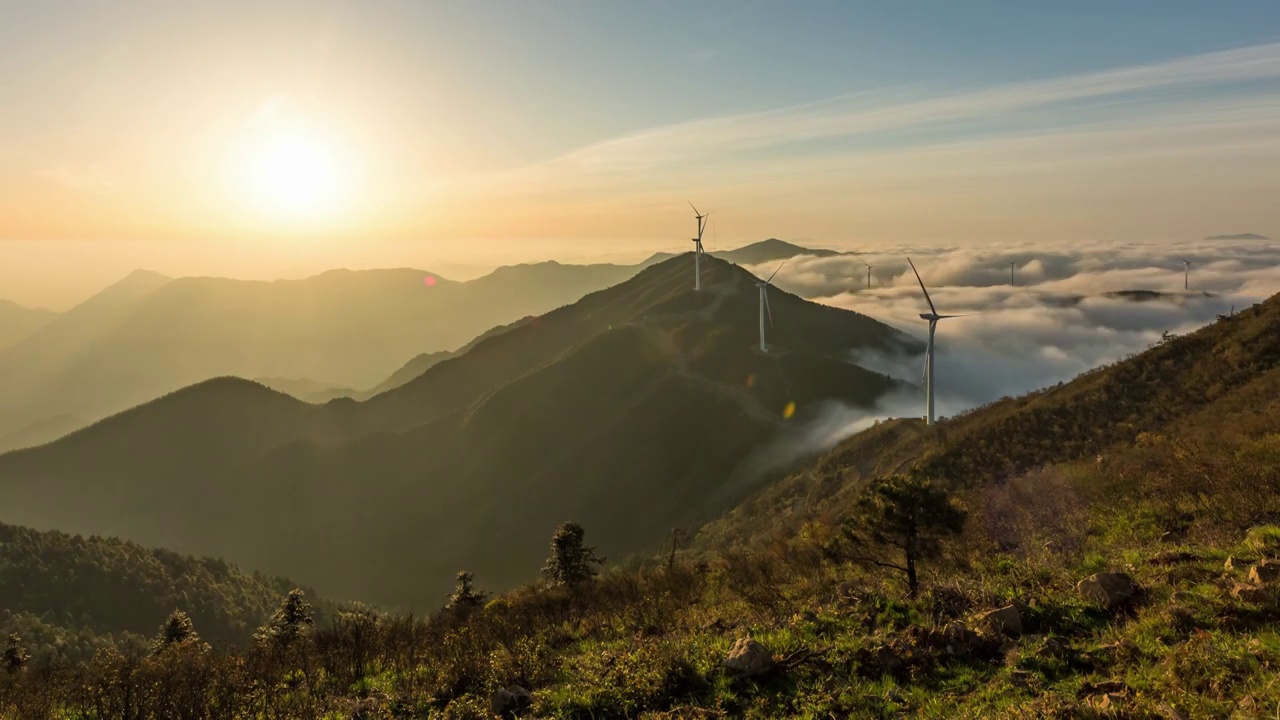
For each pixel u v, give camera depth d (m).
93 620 109.44
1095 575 12.20
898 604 13.55
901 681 10.75
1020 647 10.90
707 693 11.44
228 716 13.37
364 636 18.72
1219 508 16.23
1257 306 54.25
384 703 13.49
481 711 12.06
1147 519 17.17
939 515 14.71
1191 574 11.90
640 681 11.84
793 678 11.40
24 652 42.97
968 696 9.87
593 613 20.23
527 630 18.12
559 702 11.98
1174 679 8.72
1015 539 18.45
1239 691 8.13
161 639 42.59
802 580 18.70
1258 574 10.78
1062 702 8.82
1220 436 27.20
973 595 13.19
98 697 14.55
